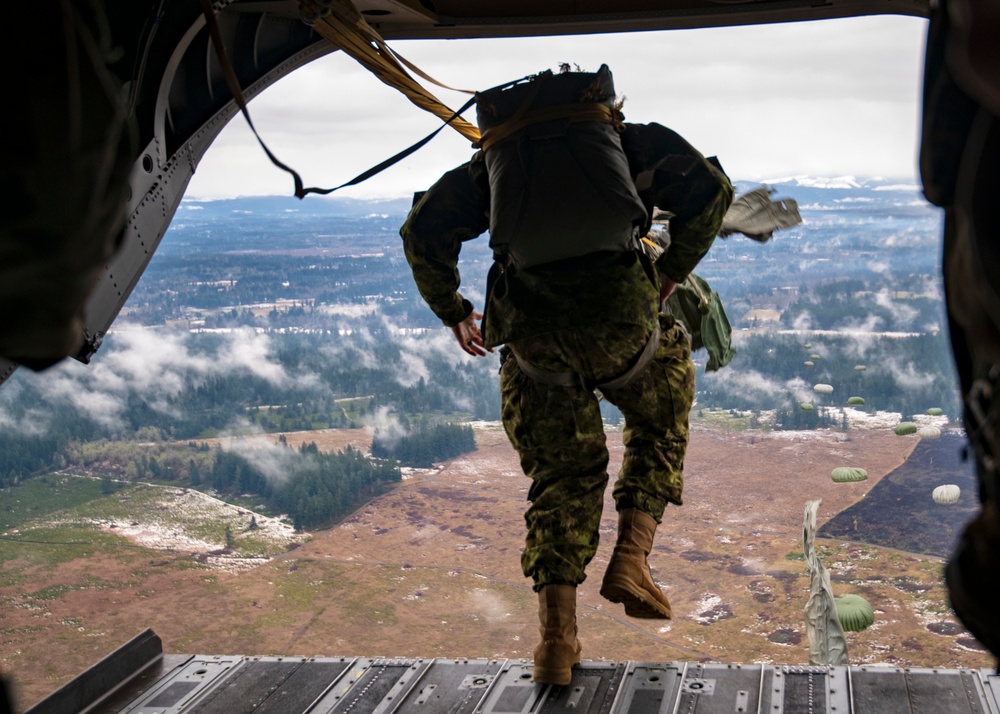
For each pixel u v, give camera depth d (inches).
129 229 132.0
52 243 40.3
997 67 35.6
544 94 102.6
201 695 115.0
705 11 150.7
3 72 39.0
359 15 122.1
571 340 103.0
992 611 45.7
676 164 103.8
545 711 104.8
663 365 111.1
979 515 47.9
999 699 104.0
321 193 107.4
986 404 46.8
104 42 43.8
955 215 46.2
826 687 107.9
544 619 108.8
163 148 138.4
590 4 152.3
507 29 153.9
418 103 126.3
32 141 39.3
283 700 112.4
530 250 99.9
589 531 107.3
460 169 110.7
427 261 110.3
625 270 101.6
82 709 111.1
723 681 110.1
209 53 144.5
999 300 40.6
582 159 99.8
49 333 42.2
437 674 115.8
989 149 41.3
